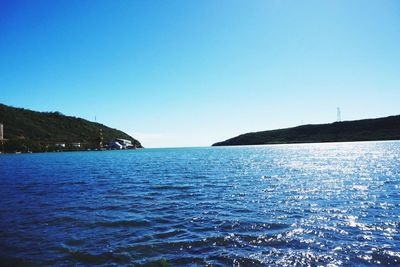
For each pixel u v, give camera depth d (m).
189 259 10.33
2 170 54.16
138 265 9.89
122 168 57.06
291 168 49.56
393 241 12.02
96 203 20.78
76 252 11.11
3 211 18.22
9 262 10.32
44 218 16.31
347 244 11.72
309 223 14.86
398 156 72.31
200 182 32.81
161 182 33.34
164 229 14.07
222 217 16.31
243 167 53.78
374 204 19.31
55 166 64.88
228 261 10.12
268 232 13.38
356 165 51.94
